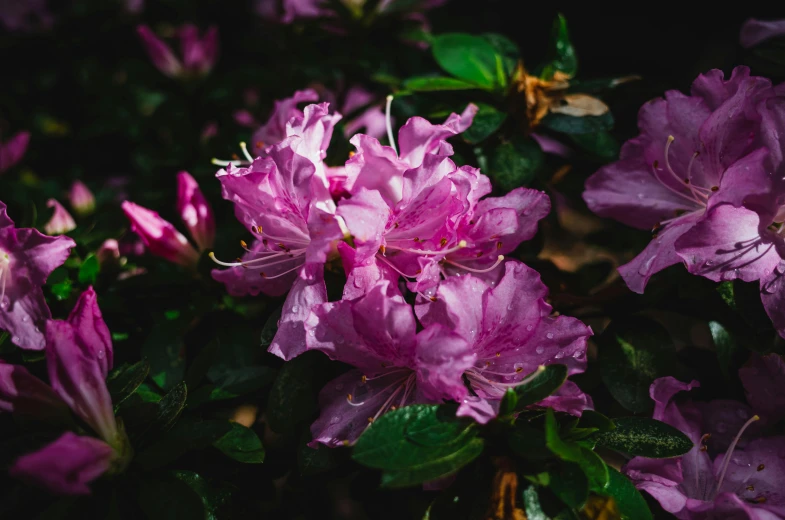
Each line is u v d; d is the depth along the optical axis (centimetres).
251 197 30
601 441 30
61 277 36
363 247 28
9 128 61
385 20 47
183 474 31
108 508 29
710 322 34
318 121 31
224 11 58
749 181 30
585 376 36
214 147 45
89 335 29
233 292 33
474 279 29
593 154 37
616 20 95
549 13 96
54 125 66
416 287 29
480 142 37
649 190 35
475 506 29
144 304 37
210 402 33
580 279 39
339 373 32
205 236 37
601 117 36
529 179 36
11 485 30
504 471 29
